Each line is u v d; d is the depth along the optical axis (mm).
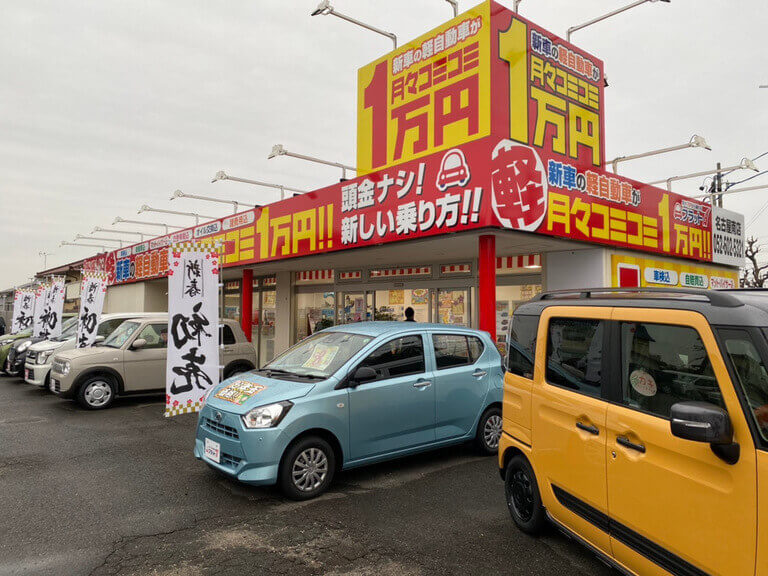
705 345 2299
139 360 8977
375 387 4930
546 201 7355
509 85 7035
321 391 4629
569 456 3174
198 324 7172
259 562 3375
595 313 3111
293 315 15133
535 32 7496
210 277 7344
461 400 5574
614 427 2768
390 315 12398
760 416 2012
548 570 3270
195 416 8117
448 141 7410
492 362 6012
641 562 2547
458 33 7355
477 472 5293
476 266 10594
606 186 8430
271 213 11242
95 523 3992
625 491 2658
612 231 8508
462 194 6863
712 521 2135
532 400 3654
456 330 5875
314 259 10898
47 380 10070
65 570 3262
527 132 7191
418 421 5207
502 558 3432
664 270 10031
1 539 3709
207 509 4277
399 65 8414
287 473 4391
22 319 17719
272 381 4895
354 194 8828
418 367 5344
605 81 9133
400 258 10742
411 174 7684
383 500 4500
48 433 6949
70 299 26203
